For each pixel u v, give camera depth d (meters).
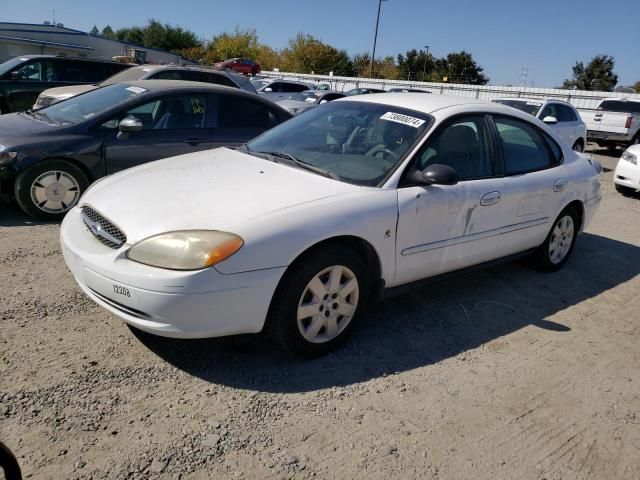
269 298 2.92
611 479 2.53
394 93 4.50
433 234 3.66
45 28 35.34
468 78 66.25
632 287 4.99
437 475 2.44
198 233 2.80
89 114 5.90
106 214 3.09
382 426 2.72
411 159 3.58
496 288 4.62
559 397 3.12
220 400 2.81
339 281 3.23
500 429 2.79
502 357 3.51
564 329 3.99
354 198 3.27
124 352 3.16
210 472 2.33
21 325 3.34
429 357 3.42
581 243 6.30
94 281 2.93
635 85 59.41
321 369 3.17
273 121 6.98
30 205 5.41
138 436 2.49
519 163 4.39
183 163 3.87
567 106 12.98
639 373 3.47
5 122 5.95
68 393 2.74
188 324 2.79
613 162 15.53
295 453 2.48
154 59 37.53
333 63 58.97
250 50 60.72
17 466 1.54
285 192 3.22
